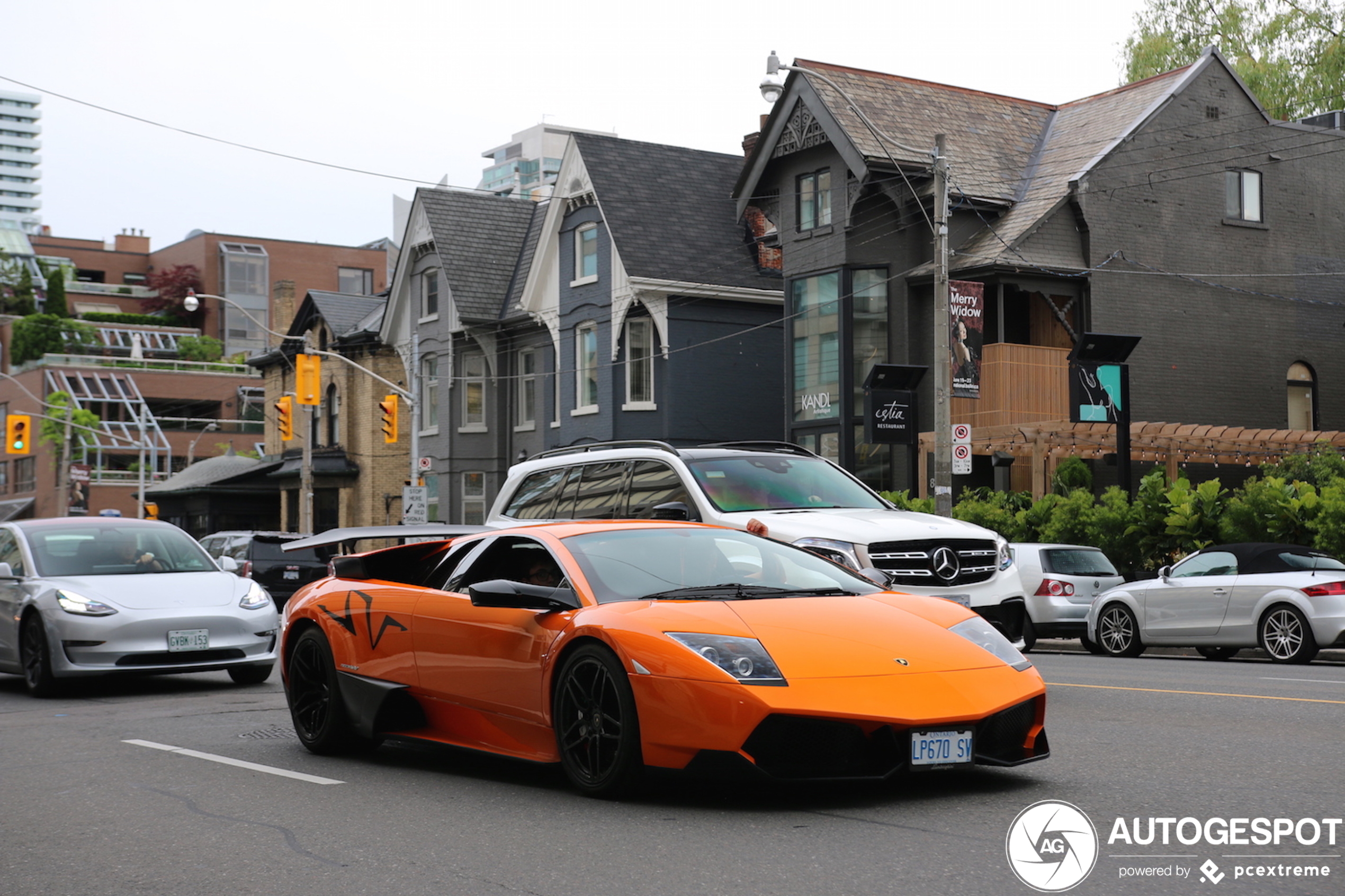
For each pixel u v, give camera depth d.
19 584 13.02
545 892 4.88
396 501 47.16
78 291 108.81
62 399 76.19
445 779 7.43
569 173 37.69
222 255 106.12
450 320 42.47
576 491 12.30
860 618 6.51
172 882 5.27
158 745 9.09
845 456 29.77
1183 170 30.80
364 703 8.06
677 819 6.01
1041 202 29.55
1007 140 31.98
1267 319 31.61
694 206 37.47
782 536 10.30
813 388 30.95
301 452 50.84
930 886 4.78
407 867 5.35
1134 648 17.16
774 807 6.18
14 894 5.18
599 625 6.40
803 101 30.84
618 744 6.27
